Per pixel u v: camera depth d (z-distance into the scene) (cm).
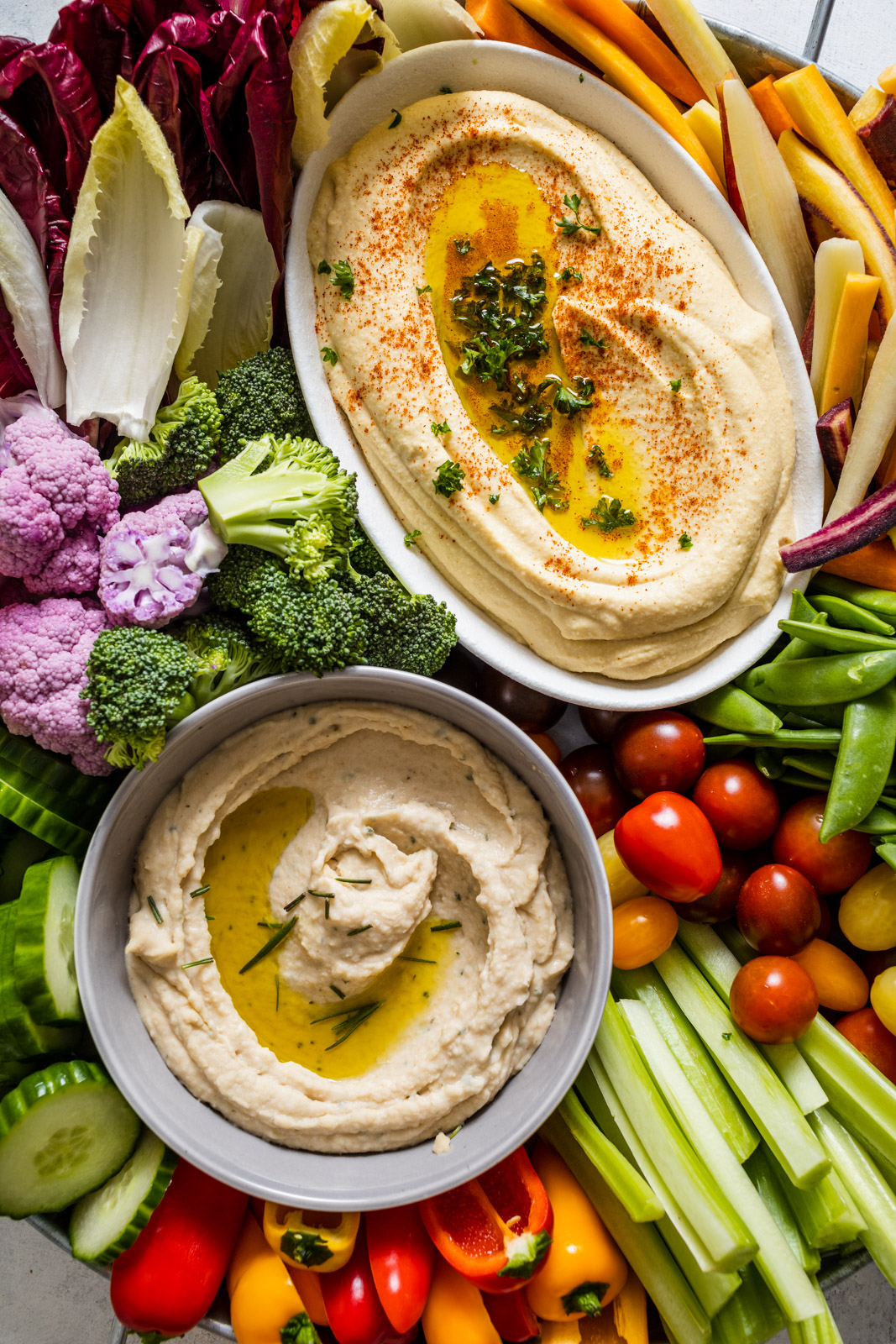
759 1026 47
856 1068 47
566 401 48
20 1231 55
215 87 45
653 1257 47
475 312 49
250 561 46
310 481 46
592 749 51
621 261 48
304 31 45
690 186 48
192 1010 45
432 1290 47
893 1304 55
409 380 47
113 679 44
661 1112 47
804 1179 46
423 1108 45
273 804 48
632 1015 48
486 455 47
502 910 46
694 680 48
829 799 46
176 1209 46
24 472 44
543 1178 48
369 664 47
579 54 50
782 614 49
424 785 48
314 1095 45
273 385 47
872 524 47
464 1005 46
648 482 48
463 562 48
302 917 47
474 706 46
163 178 45
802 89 48
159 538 45
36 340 46
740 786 48
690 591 47
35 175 45
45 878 45
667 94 50
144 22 46
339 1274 46
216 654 45
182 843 46
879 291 49
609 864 49
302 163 47
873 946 48
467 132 48
